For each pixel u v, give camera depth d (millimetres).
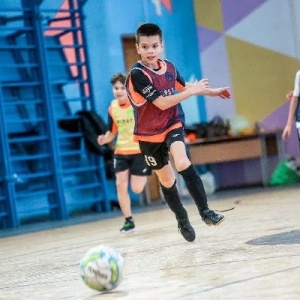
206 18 26703
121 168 13812
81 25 21484
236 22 26312
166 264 7711
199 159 24672
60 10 21297
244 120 25656
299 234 8875
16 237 15898
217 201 19734
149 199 23375
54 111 20719
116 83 13867
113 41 23547
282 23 25438
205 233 10633
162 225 13844
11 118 20453
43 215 21094
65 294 6516
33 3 20516
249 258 7273
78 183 21812
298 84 13227
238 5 26219
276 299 4969
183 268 7199
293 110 13391
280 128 25344
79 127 21375
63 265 9195
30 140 20047
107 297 5988
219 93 8867
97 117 21375
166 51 25500
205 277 6402
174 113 9312
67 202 21484
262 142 24906
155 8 25188
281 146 25062
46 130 20578
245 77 26234
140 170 13875
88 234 14172
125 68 24047
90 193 22125
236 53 26344
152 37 9000
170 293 5797
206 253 8188
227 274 6402
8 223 19594
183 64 26062
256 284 5676
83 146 21719
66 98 21484
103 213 21141
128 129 13820
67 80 21391
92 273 6180
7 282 8195
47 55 21422
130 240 11445
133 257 8828
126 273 7367
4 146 19516
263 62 25906
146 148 9367
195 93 8766
